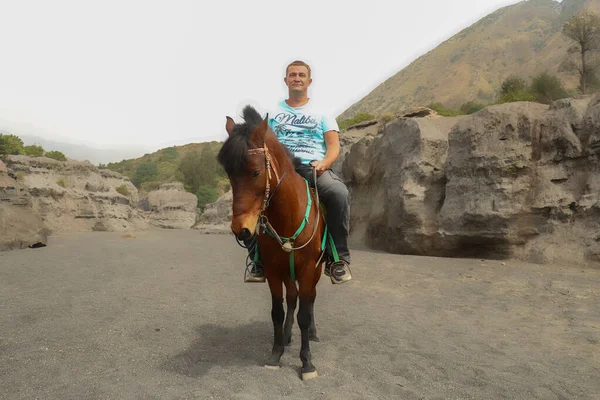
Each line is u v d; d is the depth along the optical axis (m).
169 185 56.59
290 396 3.12
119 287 7.88
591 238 10.27
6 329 4.92
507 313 6.16
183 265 11.56
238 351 4.27
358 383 3.45
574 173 11.37
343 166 21.89
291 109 4.32
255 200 3.00
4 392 3.19
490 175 12.24
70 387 3.28
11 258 12.56
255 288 8.05
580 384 3.50
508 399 3.20
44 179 35.19
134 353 4.15
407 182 14.58
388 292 7.84
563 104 12.00
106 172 50.16
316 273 3.95
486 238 12.07
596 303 6.61
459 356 4.20
